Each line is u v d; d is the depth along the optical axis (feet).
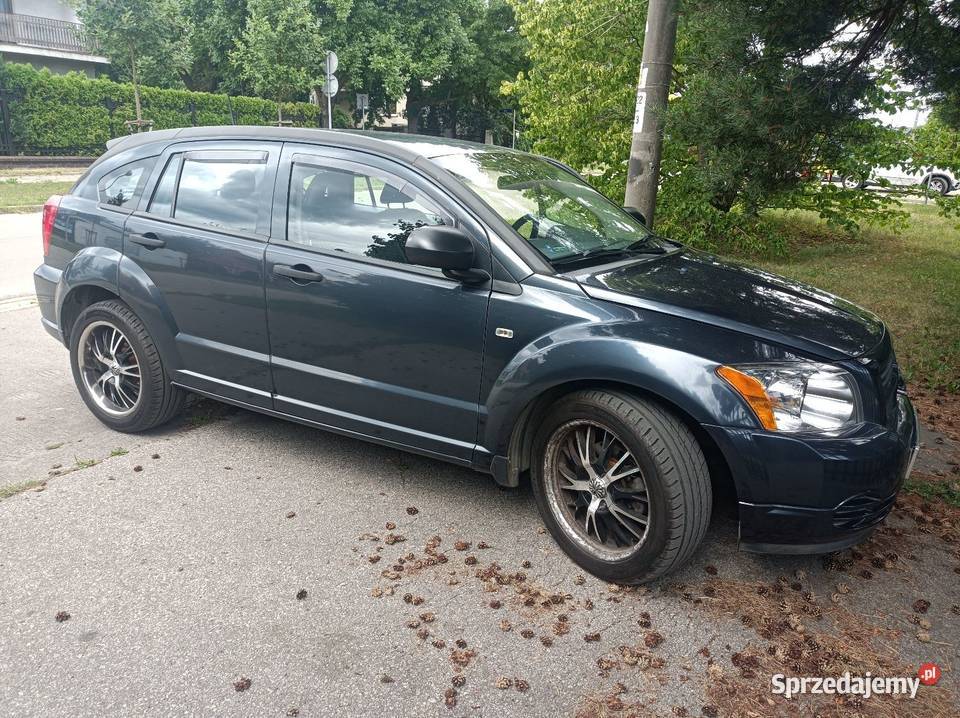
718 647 8.70
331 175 11.62
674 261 11.83
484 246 10.33
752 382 8.71
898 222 30.73
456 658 8.32
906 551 10.87
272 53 77.05
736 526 11.44
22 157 72.95
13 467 12.56
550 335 9.68
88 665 8.05
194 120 89.97
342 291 11.17
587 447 9.82
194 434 14.11
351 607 9.17
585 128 31.24
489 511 11.62
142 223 13.14
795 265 32.12
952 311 24.23
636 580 9.57
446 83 127.75
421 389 10.91
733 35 17.39
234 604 9.15
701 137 18.65
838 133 18.53
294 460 13.15
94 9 71.56
